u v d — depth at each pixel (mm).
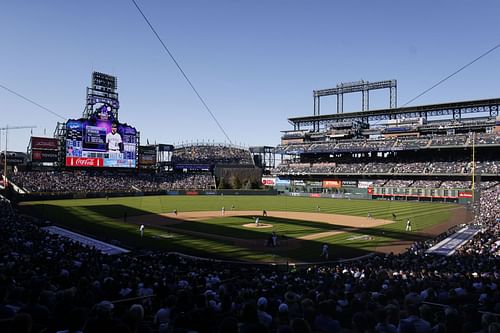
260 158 142750
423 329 6668
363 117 115125
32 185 84875
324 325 6969
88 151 92750
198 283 14508
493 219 44750
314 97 124000
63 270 15086
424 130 101750
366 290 12828
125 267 19344
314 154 122625
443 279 15031
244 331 5051
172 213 60438
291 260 29219
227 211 64625
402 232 43000
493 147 86812
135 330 6535
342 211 65438
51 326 6230
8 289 9242
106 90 99750
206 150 143375
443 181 90500
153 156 109250
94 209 63281
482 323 6750
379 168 102188
